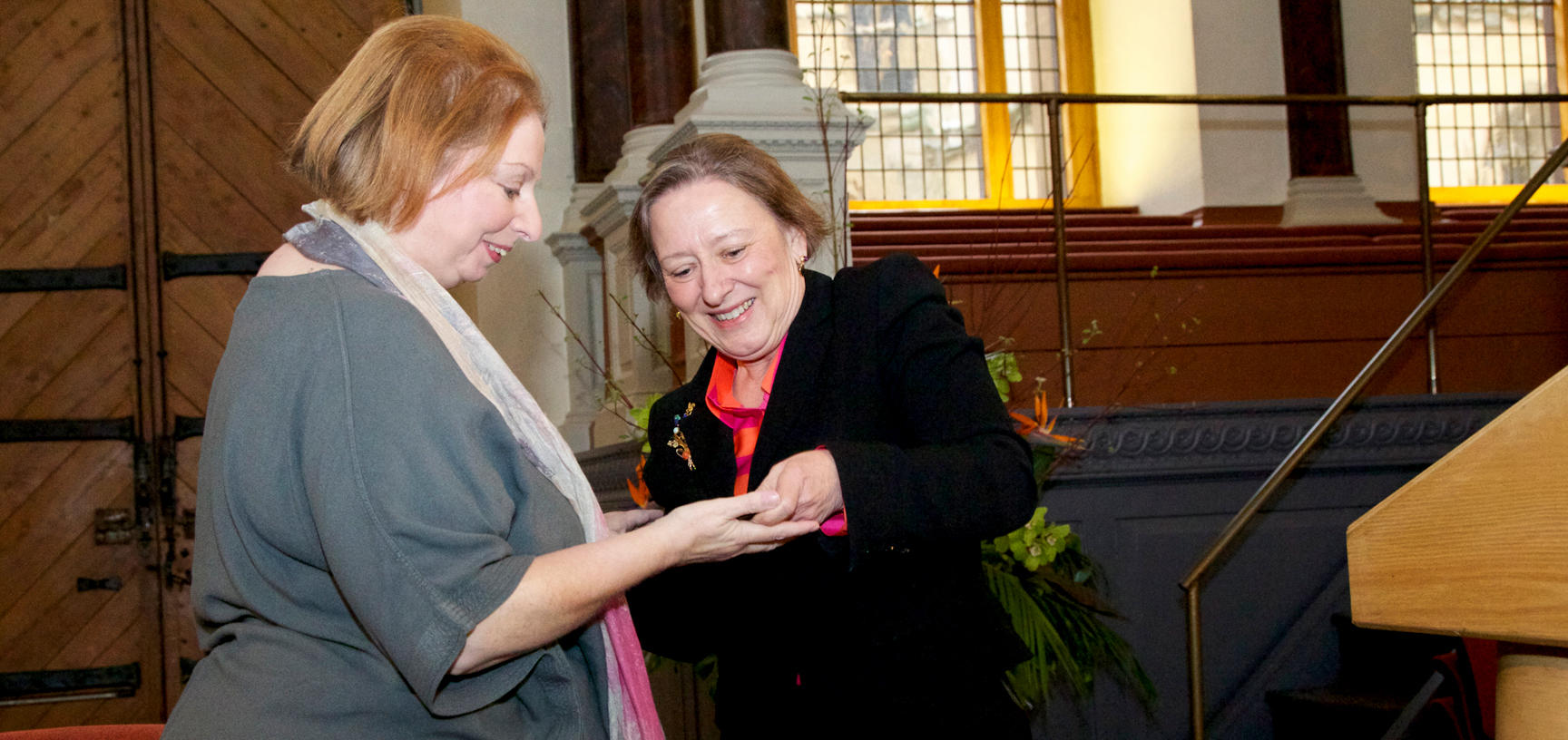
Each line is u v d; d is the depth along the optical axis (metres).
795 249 1.52
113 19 4.70
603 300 5.68
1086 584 2.71
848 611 1.38
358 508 0.99
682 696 3.21
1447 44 8.74
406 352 1.04
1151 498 3.26
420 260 1.19
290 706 1.02
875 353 1.42
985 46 8.73
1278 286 5.31
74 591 4.55
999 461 1.28
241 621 1.11
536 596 1.00
